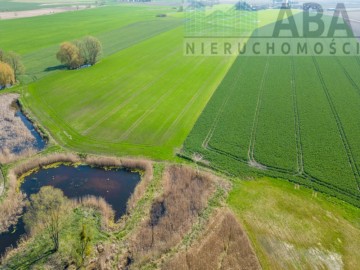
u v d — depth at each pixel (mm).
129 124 61531
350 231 38156
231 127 59562
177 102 70312
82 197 44875
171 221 40312
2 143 56750
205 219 40281
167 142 55625
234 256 35750
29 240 37969
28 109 68500
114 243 37844
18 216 41688
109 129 59969
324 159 50156
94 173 49625
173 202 43094
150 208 42406
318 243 36844
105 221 40594
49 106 69688
